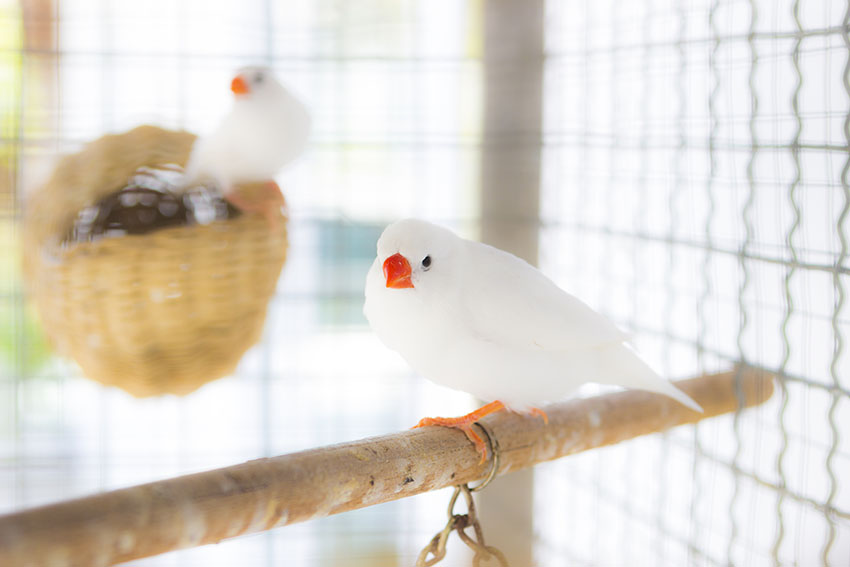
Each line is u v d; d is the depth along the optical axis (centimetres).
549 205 47
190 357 42
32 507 27
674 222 39
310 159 52
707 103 37
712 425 39
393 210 52
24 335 49
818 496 35
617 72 42
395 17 50
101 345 42
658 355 40
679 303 39
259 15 50
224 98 50
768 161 35
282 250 44
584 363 36
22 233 44
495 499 48
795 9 33
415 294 35
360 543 48
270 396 52
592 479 44
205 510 29
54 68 47
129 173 45
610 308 43
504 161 49
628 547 42
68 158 45
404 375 53
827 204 34
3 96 47
